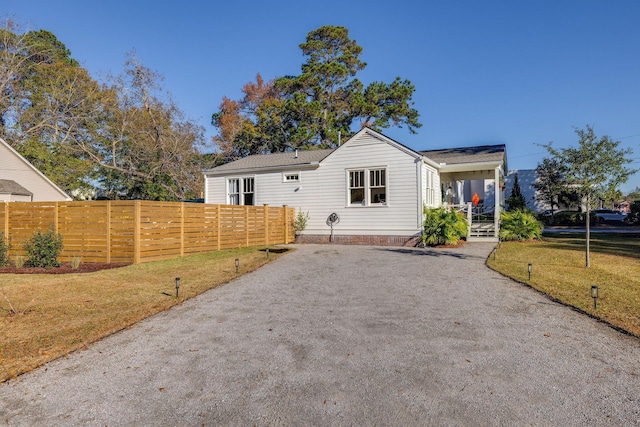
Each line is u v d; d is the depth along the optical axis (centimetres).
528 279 775
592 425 272
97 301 655
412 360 390
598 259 1048
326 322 525
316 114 3412
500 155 1652
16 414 300
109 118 3077
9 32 2777
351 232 1597
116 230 1095
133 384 349
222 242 1356
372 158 1558
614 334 460
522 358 391
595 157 899
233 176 1912
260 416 291
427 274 860
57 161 2889
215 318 555
